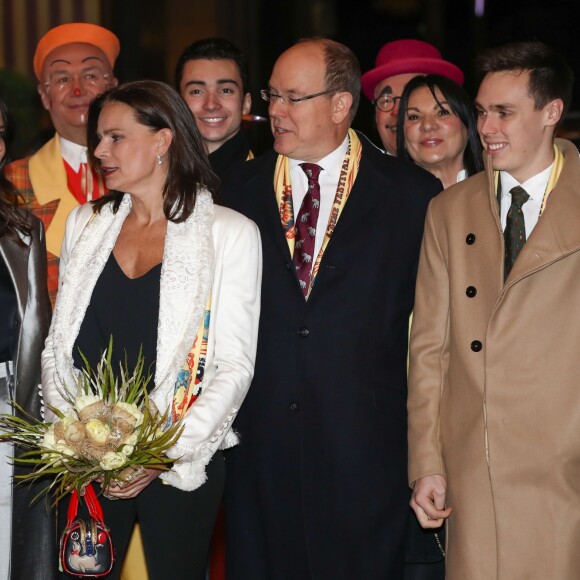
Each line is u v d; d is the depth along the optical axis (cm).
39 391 602
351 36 1559
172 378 543
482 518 559
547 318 545
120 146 560
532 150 555
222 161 748
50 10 1444
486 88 556
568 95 561
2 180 610
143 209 577
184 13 1544
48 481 606
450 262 575
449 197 586
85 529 538
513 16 1322
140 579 673
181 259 557
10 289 601
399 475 608
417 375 586
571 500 548
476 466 559
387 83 781
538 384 546
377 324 599
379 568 604
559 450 545
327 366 594
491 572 557
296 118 608
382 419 600
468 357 562
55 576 612
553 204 546
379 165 622
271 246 607
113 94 566
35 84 1377
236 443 580
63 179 717
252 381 607
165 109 564
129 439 506
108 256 572
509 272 555
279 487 605
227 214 578
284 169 625
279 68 612
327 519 600
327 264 598
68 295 567
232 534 617
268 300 604
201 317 553
